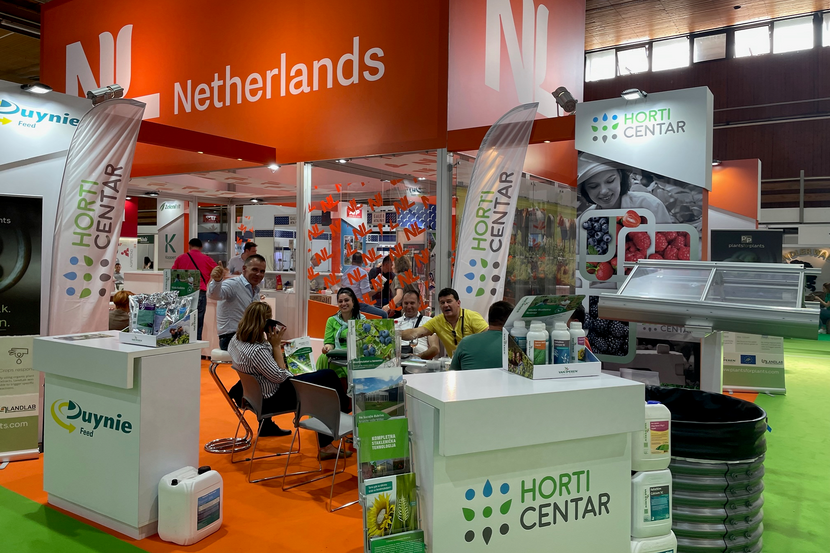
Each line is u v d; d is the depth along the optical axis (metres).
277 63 6.77
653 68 14.59
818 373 7.84
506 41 6.78
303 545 2.79
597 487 2.18
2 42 11.36
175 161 7.11
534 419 2.02
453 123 5.81
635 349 4.97
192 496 2.76
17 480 3.59
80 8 8.32
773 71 13.33
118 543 2.78
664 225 4.77
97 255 4.48
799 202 13.27
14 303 4.04
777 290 2.80
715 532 2.46
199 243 7.54
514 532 2.04
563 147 7.15
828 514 3.26
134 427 2.83
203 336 7.59
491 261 5.13
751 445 2.51
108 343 3.07
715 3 12.08
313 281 6.61
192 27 7.38
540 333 2.26
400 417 2.10
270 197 7.93
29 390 3.99
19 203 4.07
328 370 3.78
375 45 6.10
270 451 4.19
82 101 4.59
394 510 2.00
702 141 4.57
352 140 6.27
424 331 4.22
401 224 6.03
